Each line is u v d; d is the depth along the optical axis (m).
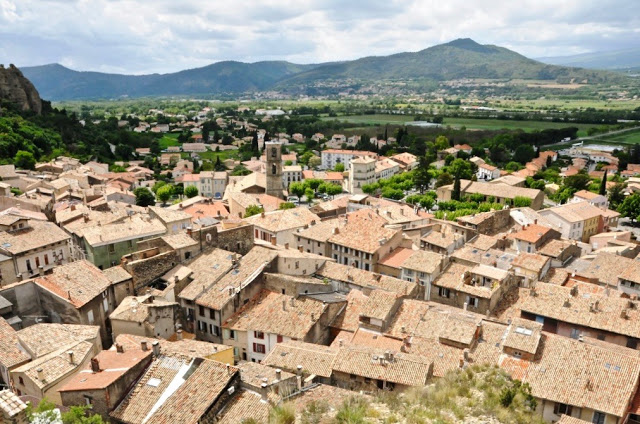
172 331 74.94
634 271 98.75
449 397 49.78
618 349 69.75
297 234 120.56
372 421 45.22
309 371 63.59
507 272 96.06
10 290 72.06
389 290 89.50
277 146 198.38
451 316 78.12
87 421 45.44
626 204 190.62
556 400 58.62
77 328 67.00
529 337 67.56
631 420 57.72
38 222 100.44
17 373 55.50
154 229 103.44
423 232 126.81
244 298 83.31
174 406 51.41
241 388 54.78
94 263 94.69
